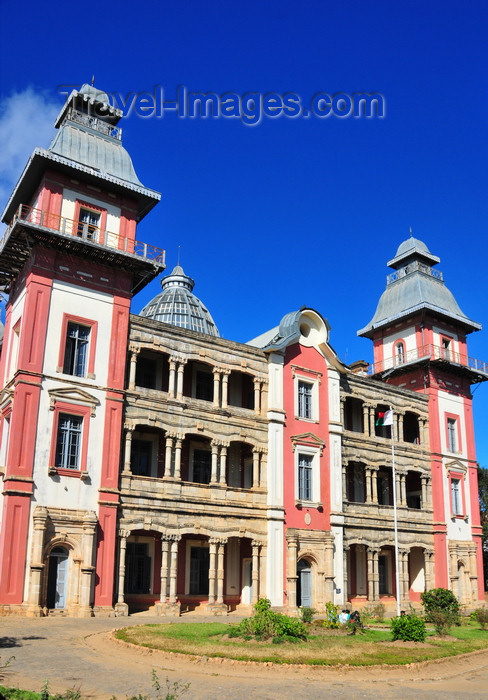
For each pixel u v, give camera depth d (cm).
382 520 4572
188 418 3741
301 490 4172
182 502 3547
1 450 3272
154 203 3775
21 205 3253
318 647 2238
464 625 3556
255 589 3750
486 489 6569
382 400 4916
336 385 4553
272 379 4191
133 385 3553
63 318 3331
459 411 5459
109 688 1563
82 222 3447
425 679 1988
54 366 3247
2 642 2153
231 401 4294
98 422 3328
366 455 4656
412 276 5662
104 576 3134
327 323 4556
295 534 3953
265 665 1925
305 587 4041
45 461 3097
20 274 3569
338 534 4212
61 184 3459
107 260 3497
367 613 3638
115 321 3519
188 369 4134
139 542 3775
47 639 2258
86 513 3138
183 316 5075
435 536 4922
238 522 3788
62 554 3078
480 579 5172
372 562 4434
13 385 3259
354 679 1891
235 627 2511
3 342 3659
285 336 4322
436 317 5456
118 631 2400
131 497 3356
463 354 5600
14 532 2919
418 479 5191
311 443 4247
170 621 3000
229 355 4047
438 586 4806
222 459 3838
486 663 2369
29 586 2889
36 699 1338
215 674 1827
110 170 3669
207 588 3975
